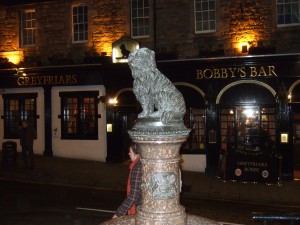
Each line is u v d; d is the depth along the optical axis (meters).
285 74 13.63
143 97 2.78
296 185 12.29
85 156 16.38
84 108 16.53
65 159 16.22
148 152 2.66
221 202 9.98
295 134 14.84
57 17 17.02
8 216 7.93
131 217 2.99
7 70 16.98
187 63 14.40
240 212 8.80
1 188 11.02
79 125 16.50
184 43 15.16
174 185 2.68
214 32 14.90
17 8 17.53
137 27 15.95
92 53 16.36
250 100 14.10
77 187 11.50
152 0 15.62
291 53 13.41
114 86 15.62
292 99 13.66
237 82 14.17
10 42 17.62
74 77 16.30
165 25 15.37
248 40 14.45
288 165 13.54
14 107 17.59
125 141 15.98
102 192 10.74
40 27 17.25
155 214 2.64
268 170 12.32
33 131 13.68
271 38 14.27
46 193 10.41
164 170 2.66
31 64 17.28
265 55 13.44
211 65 14.27
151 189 2.66
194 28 15.13
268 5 14.29
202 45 14.96
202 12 15.16
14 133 17.61
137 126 2.71
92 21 16.39
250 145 13.43
